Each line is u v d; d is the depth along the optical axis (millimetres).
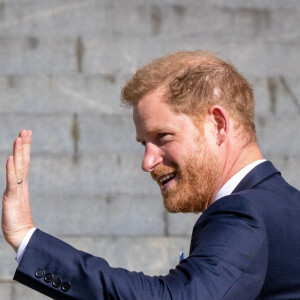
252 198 5754
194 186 6008
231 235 5441
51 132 16375
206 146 5992
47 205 14297
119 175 15445
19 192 5582
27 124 16344
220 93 6074
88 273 5262
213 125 6043
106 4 19609
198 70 6078
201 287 5156
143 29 19641
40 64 18359
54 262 5363
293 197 6043
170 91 5980
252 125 6242
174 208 6047
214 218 5625
